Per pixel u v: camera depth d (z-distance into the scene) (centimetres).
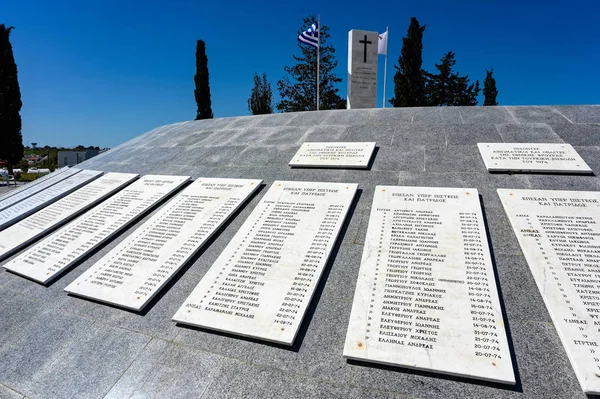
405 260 336
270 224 414
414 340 271
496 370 246
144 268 396
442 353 260
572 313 275
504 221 380
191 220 458
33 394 299
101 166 757
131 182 610
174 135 852
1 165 3625
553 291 293
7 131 3209
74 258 443
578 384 240
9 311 391
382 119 679
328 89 2877
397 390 251
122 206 532
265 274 351
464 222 368
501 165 470
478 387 245
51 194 641
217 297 337
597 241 331
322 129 680
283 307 317
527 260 323
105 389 291
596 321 267
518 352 262
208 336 314
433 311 289
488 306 288
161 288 370
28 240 512
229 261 374
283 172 550
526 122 588
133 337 328
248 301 328
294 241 385
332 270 353
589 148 495
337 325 302
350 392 255
